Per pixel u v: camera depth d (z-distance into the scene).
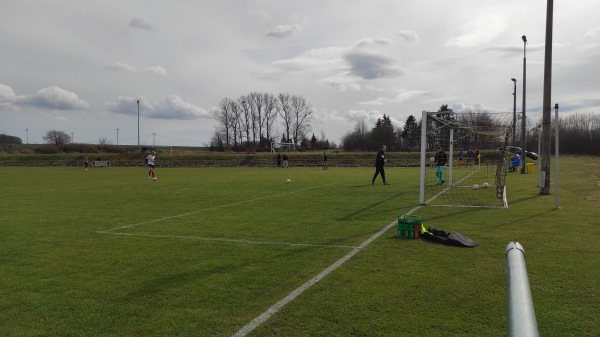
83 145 83.56
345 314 4.55
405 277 5.79
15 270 6.43
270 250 7.53
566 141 74.44
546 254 6.85
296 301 4.95
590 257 6.66
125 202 15.33
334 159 60.38
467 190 18.44
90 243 8.32
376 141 93.75
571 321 4.29
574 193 16.05
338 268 6.29
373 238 8.35
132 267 6.55
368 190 18.94
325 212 12.12
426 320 4.36
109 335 4.13
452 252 7.12
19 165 64.56
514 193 16.34
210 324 4.36
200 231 9.46
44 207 14.00
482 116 16.88
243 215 11.79
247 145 103.44
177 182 26.03
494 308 4.66
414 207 12.90
